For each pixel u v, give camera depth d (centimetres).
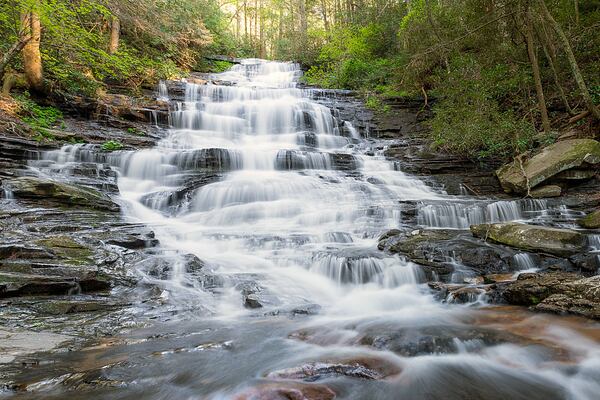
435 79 1441
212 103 1630
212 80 2133
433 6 1428
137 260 590
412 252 655
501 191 1059
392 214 877
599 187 932
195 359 349
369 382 311
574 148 951
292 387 298
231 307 509
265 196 1011
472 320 454
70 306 461
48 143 1029
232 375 319
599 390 304
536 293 487
